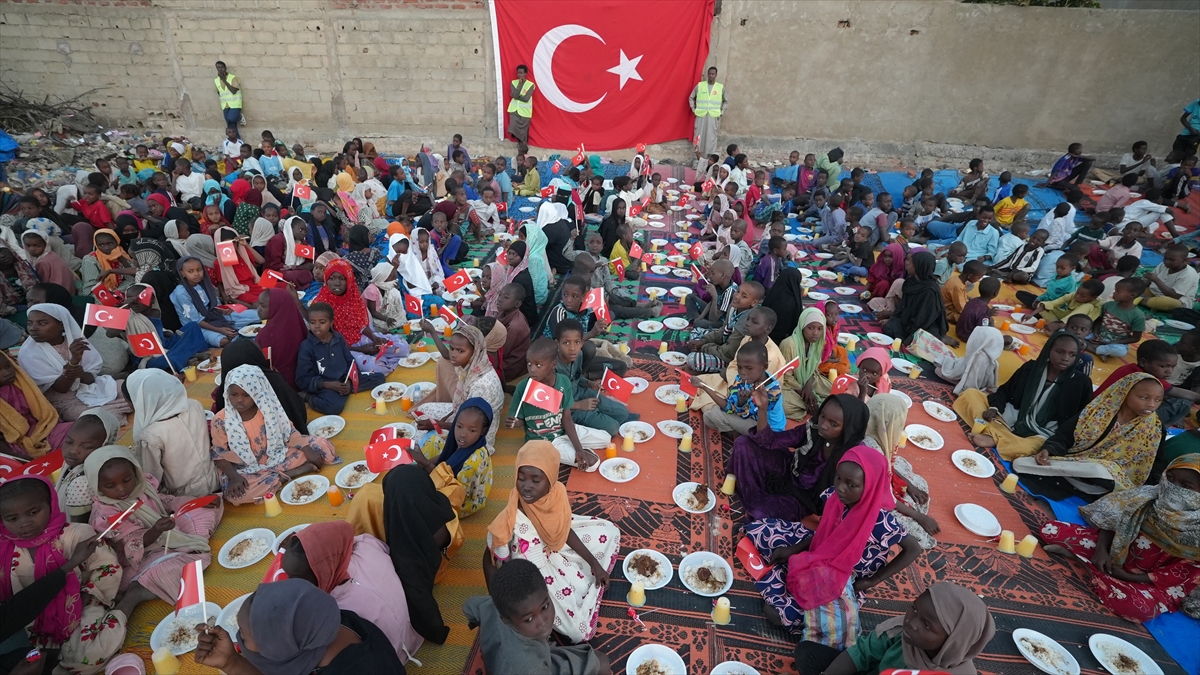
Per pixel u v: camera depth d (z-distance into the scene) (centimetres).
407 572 319
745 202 1118
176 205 958
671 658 322
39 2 1362
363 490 357
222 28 1374
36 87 1447
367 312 639
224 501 427
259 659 238
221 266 719
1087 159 1195
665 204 1209
